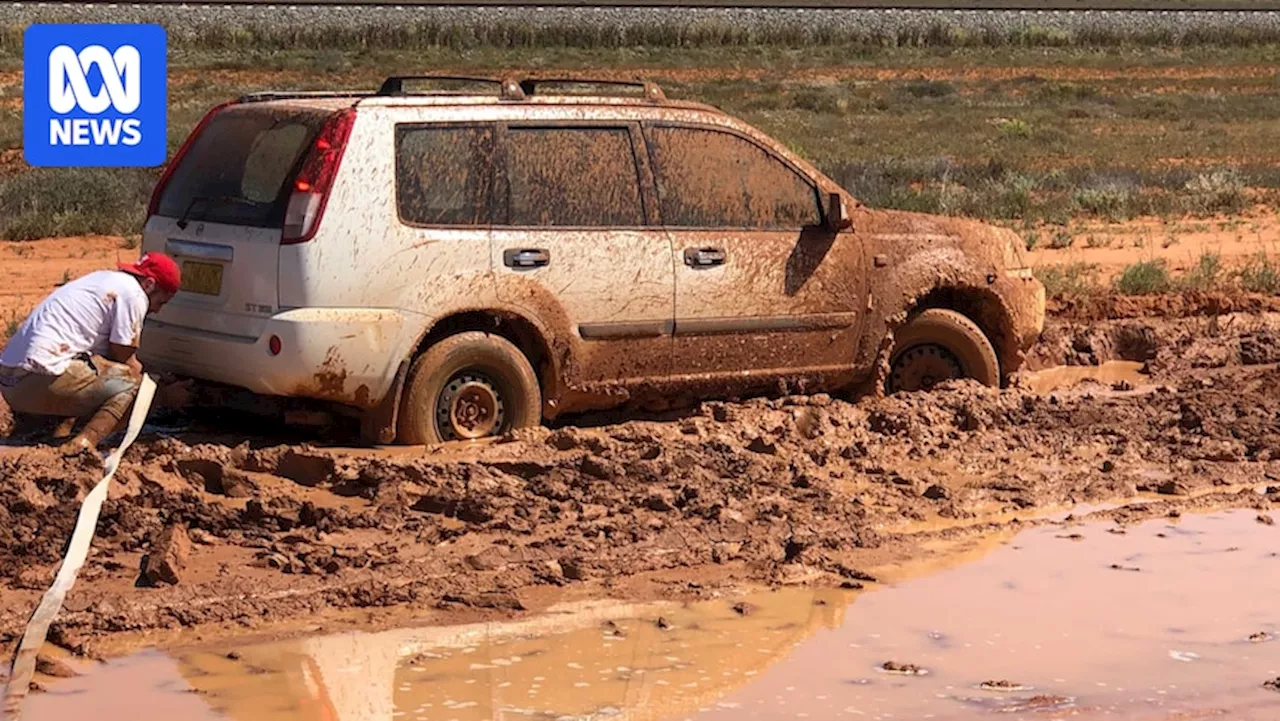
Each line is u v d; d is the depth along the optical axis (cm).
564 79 1716
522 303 1623
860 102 8731
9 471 1413
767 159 1777
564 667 1075
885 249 1842
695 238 1720
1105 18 15212
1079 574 1294
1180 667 1098
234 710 988
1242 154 6134
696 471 1504
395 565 1244
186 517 1345
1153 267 2745
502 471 1507
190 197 1650
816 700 1027
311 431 1655
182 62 10112
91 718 969
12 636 1097
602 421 1767
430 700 1014
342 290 1532
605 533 1340
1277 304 2602
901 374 1908
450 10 14138
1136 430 1762
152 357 1667
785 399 1792
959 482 1550
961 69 11950
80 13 12050
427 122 1579
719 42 13362
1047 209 4038
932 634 1154
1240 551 1360
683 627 1158
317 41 11925
